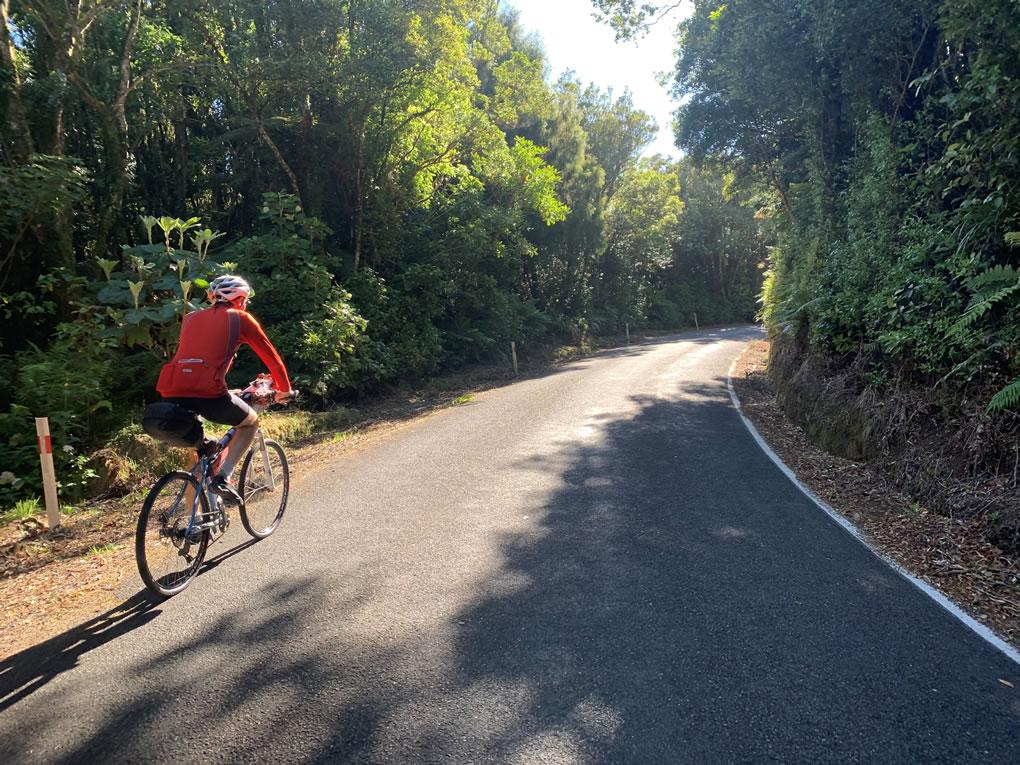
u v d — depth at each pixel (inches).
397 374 624.7
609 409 456.4
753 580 168.6
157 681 126.6
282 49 535.2
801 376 418.3
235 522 224.2
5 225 363.6
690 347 1064.8
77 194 374.0
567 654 132.2
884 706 114.0
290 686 123.0
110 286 367.2
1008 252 247.1
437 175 772.6
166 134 595.8
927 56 332.2
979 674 124.8
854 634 140.2
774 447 343.9
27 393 301.6
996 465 215.3
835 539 201.2
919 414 262.8
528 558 185.5
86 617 159.9
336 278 613.0
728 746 103.6
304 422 434.9
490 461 313.4
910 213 304.0
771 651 132.7
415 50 554.3
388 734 107.7
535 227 1000.9
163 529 167.6
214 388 171.2
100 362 341.7
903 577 172.2
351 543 203.5
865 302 331.3
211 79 530.6
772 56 428.5
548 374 738.8
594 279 1339.8
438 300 721.6
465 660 130.6
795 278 499.5
